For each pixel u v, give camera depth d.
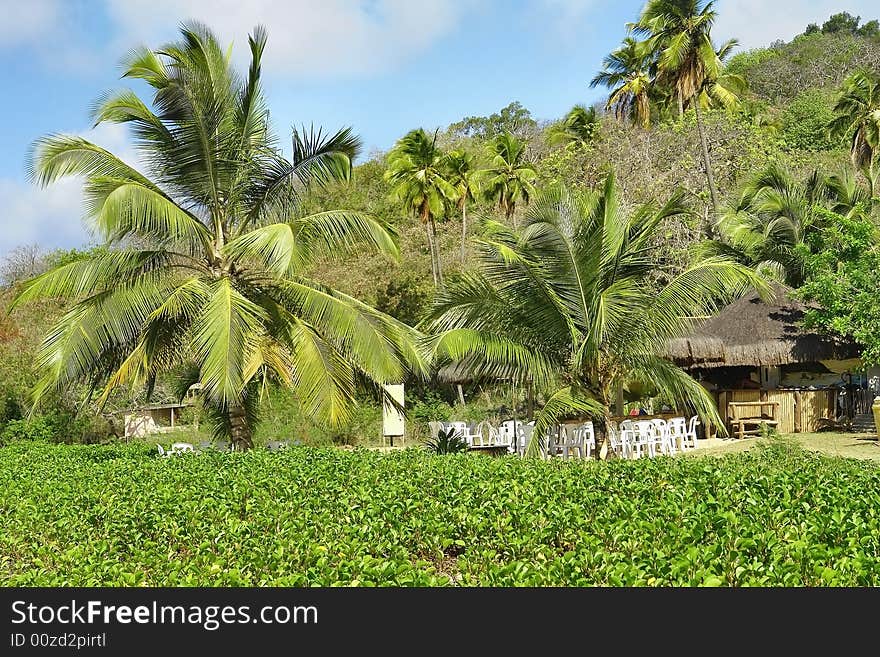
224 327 15.36
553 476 11.01
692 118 39.34
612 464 11.97
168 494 10.58
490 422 26.81
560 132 47.81
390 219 47.22
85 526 9.42
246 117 17.69
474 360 16.89
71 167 16.25
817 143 49.50
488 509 8.74
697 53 34.69
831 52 64.25
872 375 27.75
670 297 16.45
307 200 19.34
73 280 16.08
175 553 8.21
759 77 62.69
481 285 16.88
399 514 8.89
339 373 16.94
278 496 10.50
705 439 23.84
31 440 26.22
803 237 27.61
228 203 17.81
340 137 17.47
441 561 8.05
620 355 16.95
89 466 14.57
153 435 27.94
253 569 7.21
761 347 23.08
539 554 7.27
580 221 16.06
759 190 30.59
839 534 7.34
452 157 42.31
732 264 16.48
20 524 9.68
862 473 10.52
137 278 16.69
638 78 43.75
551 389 17.80
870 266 22.00
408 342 17.50
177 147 17.02
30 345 27.77
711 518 7.85
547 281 16.41
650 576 6.19
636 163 38.97
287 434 24.88
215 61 16.97
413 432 27.67
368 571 6.62
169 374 24.33
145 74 16.48
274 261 15.63
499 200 44.81
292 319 17.09
